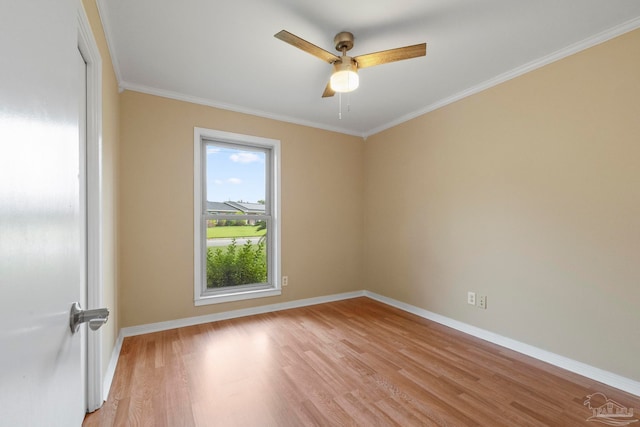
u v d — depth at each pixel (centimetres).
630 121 186
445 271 304
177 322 291
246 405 169
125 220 270
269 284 357
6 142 36
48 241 51
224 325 296
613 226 192
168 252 288
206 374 202
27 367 42
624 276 187
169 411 163
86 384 162
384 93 292
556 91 221
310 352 236
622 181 189
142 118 278
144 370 206
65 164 61
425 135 330
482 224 270
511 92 249
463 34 202
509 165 250
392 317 323
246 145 346
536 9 178
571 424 155
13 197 39
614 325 191
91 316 67
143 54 224
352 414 162
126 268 269
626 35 188
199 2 171
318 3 173
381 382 193
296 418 159
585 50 206
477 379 198
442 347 247
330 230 392
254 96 299
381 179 392
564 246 215
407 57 193
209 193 324
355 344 252
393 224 373
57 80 56
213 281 325
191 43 211
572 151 212
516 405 171
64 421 58
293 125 365
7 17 37
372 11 180
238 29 196
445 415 162
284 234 357
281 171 356
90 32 144
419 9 178
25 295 42
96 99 162
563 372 207
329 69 247
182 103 297
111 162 215
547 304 224
